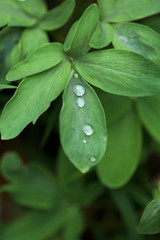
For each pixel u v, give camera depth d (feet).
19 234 1.57
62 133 1.17
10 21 1.29
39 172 1.56
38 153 1.70
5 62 1.32
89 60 1.20
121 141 1.42
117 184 1.39
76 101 1.19
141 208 1.59
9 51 1.32
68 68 1.20
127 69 1.19
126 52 1.19
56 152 1.70
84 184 1.57
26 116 1.17
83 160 1.17
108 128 1.42
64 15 1.28
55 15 1.29
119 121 1.42
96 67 1.20
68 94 1.19
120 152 1.41
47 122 1.57
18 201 1.55
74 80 1.20
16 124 1.16
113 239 1.66
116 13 1.26
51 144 1.69
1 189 1.52
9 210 1.79
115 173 1.40
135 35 1.24
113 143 1.41
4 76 1.32
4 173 1.51
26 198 1.55
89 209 1.71
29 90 1.18
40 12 1.30
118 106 1.42
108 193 1.62
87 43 1.19
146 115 1.43
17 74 1.17
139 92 1.18
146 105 1.43
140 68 1.19
